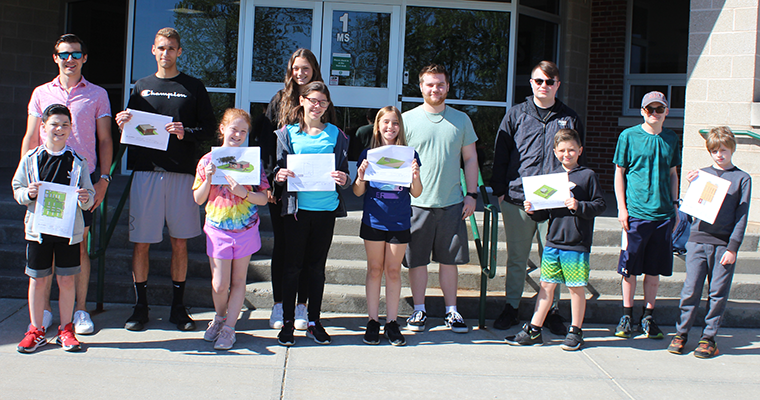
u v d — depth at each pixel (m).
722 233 3.92
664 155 4.20
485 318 4.63
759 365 3.82
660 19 8.34
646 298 4.36
